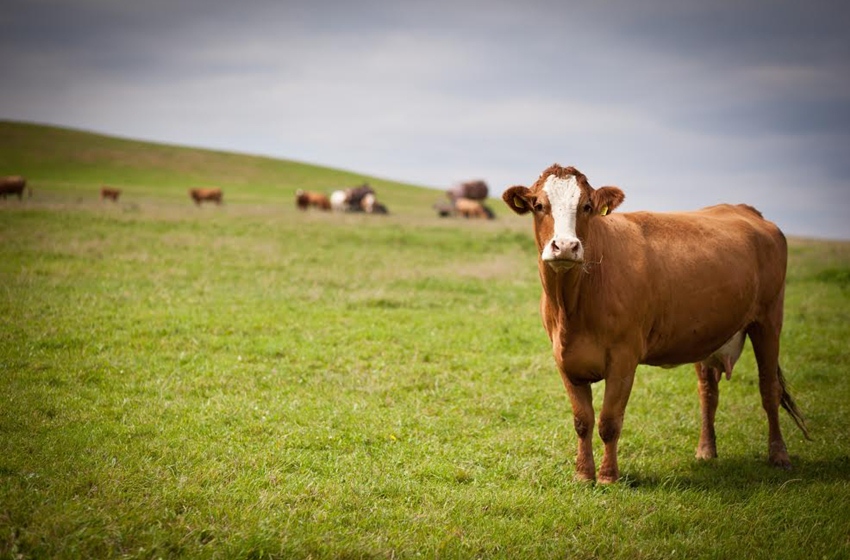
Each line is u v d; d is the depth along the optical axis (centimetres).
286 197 6800
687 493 656
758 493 659
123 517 530
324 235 2605
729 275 746
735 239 782
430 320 1362
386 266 2027
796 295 1828
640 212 764
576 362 676
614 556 533
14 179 4178
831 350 1266
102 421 764
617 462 725
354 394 922
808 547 548
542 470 711
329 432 778
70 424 747
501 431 827
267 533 521
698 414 936
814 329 1433
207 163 8625
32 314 1171
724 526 586
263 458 689
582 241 638
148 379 923
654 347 723
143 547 493
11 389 840
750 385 1085
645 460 759
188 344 1088
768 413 791
